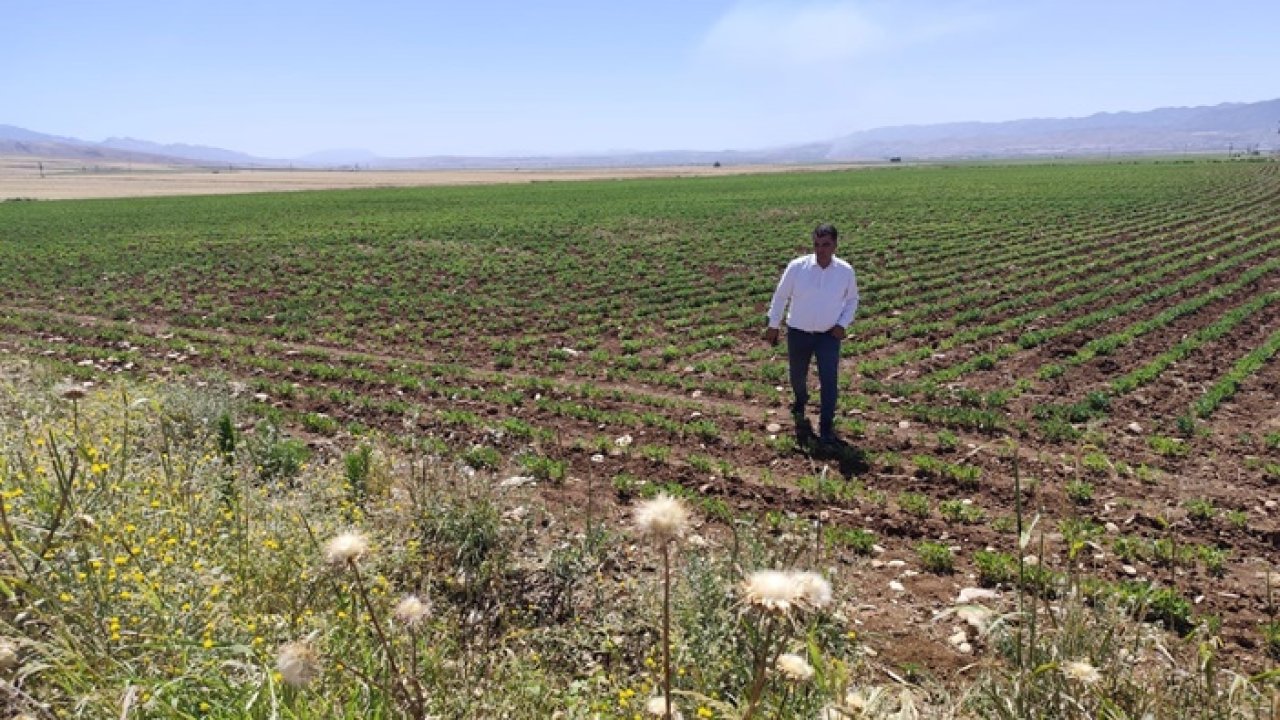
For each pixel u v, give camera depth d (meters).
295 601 4.43
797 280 9.59
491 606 5.30
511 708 3.72
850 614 5.69
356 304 20.61
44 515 4.27
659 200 61.69
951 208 46.53
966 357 13.87
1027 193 56.91
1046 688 3.22
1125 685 3.32
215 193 89.69
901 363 13.52
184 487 5.51
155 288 23.75
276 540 4.97
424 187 97.69
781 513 7.66
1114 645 3.65
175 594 3.81
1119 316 16.67
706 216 46.16
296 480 7.19
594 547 5.98
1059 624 3.58
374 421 10.80
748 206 53.22
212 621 3.65
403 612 2.90
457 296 21.52
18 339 16.42
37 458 5.24
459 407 11.55
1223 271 21.80
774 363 13.90
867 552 6.88
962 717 3.76
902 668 4.98
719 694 3.71
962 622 5.41
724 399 11.81
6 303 21.31
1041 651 3.45
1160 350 13.87
